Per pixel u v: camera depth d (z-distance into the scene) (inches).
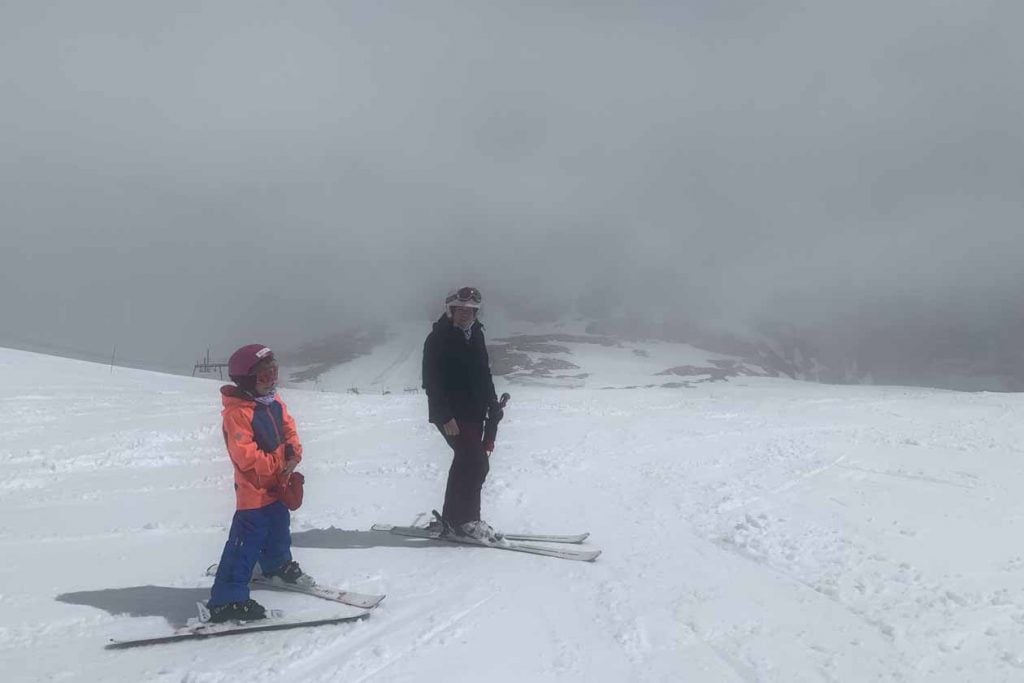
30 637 187.8
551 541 270.4
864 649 183.0
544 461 436.1
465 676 168.2
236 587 192.9
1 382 827.4
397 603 211.0
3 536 278.8
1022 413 664.4
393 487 365.4
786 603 213.0
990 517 301.3
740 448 479.8
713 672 171.6
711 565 245.6
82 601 211.6
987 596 214.4
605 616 203.0
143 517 309.0
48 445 485.1
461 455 264.4
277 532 210.8
